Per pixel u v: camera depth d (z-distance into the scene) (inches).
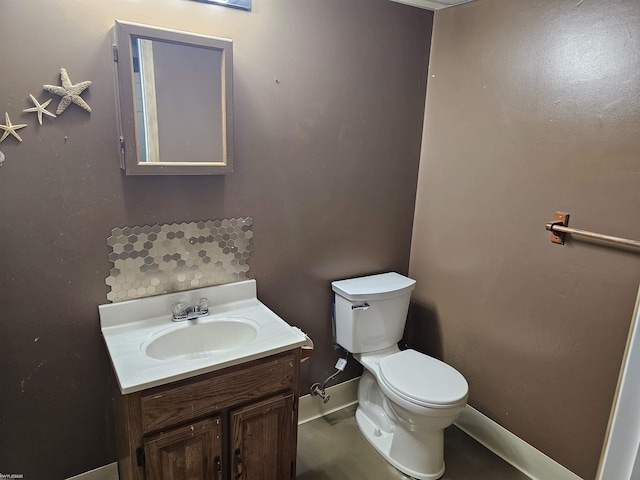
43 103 53.7
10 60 51.1
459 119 83.3
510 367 78.9
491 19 75.2
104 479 69.1
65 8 52.9
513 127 73.5
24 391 60.2
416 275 97.3
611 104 60.4
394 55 83.2
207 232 69.3
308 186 78.4
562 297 69.3
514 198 74.6
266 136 71.5
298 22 70.4
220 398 55.8
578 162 65.0
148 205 63.3
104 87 56.9
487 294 81.4
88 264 60.8
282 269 79.3
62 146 55.9
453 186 85.9
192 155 62.2
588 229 64.7
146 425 51.0
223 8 63.1
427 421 70.0
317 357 88.7
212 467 57.4
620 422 23.4
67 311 60.8
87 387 64.7
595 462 68.0
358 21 77.2
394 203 91.7
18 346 58.6
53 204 56.9
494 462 80.2
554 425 72.9
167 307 67.4
